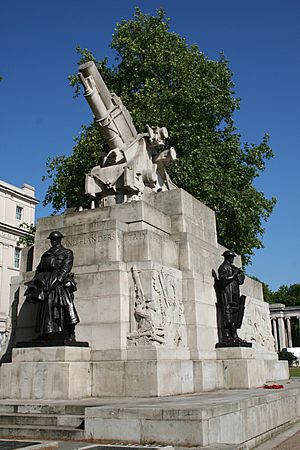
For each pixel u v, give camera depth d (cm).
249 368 1433
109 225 1360
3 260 5588
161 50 3161
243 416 891
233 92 3281
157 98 3011
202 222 1755
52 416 897
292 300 10688
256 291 2092
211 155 2955
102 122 1667
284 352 6150
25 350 1176
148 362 1133
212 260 1672
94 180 1658
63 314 1198
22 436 852
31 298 1223
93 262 1340
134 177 1602
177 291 1398
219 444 734
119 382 1144
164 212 1616
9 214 5834
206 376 1323
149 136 1731
